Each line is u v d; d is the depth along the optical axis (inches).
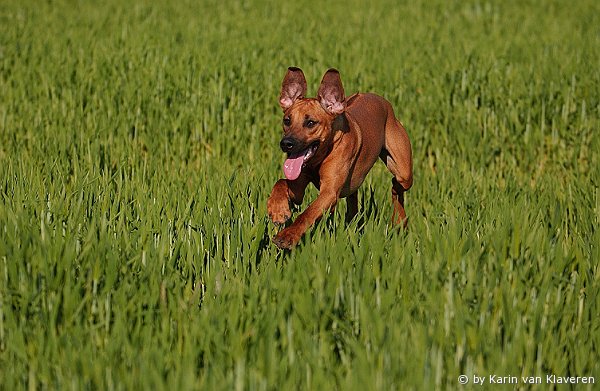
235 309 340.2
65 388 292.8
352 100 504.4
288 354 313.6
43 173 538.6
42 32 1079.0
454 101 770.2
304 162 440.8
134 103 744.3
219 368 299.6
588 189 524.1
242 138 698.2
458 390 303.4
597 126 707.4
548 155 716.7
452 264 381.7
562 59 893.8
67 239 383.2
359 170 482.3
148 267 368.2
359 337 336.2
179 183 514.9
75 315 332.8
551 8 1343.5
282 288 361.1
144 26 1122.7
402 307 344.8
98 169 514.6
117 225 418.6
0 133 693.9
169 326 335.9
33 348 322.3
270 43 974.4
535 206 479.2
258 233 419.5
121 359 317.1
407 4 1393.9
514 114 724.0
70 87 790.5
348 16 1264.8
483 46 978.7
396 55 892.6
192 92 775.7
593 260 401.4
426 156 717.9
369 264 389.1
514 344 325.1
